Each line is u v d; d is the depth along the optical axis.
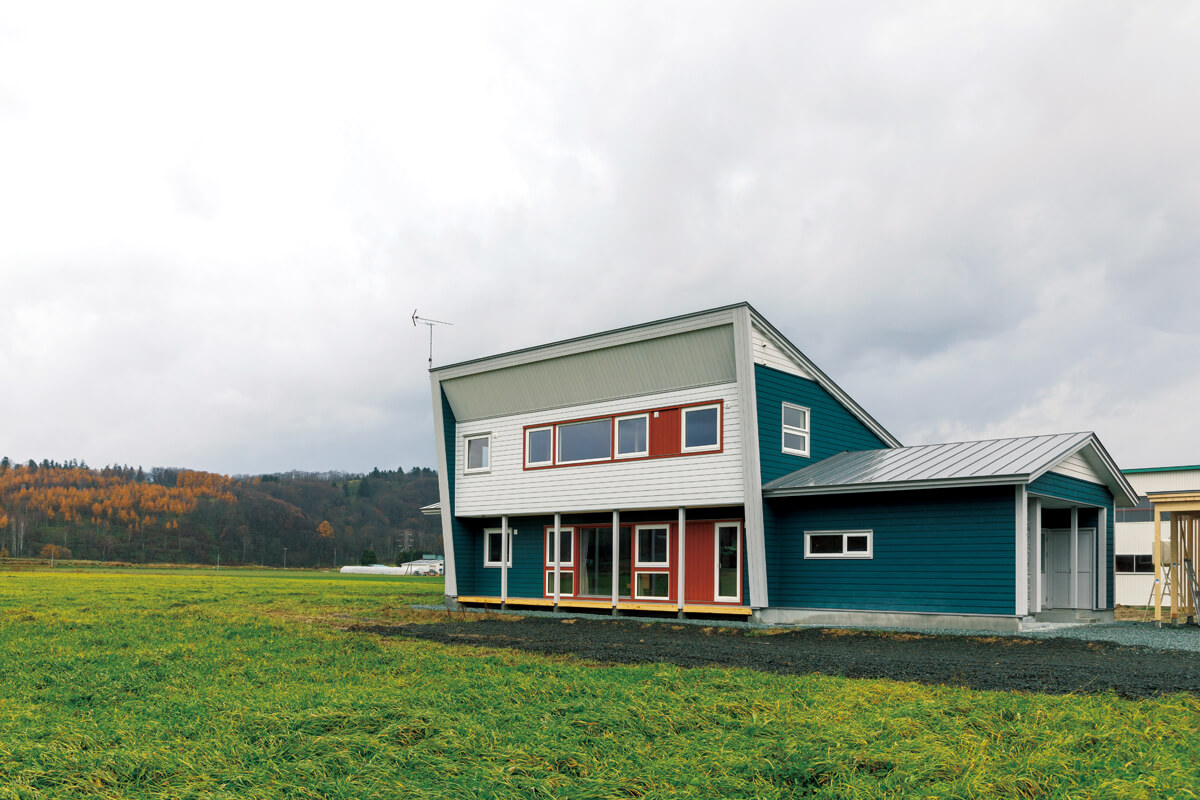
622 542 25.70
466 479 29.16
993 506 18.84
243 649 15.70
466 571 29.44
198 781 6.83
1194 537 22.45
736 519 23.08
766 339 22.77
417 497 192.12
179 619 22.59
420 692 10.47
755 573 21.78
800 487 21.14
